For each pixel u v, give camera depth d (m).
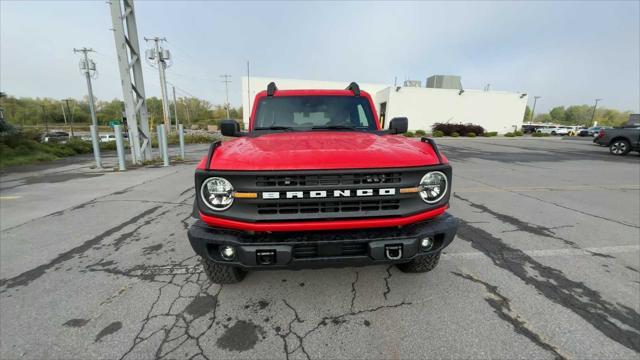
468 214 4.63
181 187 6.61
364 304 2.37
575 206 5.07
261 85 40.66
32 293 2.52
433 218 2.21
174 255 3.23
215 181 1.96
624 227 4.07
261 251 1.91
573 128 46.56
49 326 2.12
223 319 2.20
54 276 2.80
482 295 2.48
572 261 3.08
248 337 2.03
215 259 2.03
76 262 3.08
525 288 2.59
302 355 1.87
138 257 3.19
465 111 37.22
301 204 1.97
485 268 2.93
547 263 3.04
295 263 1.96
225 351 1.91
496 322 2.16
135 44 10.04
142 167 9.74
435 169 2.07
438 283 2.66
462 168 9.53
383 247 1.95
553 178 7.76
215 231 2.02
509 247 3.41
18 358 1.84
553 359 1.83
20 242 3.58
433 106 36.50
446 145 19.89
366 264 2.03
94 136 9.41
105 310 2.30
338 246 1.95
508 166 9.99
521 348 1.92
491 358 1.84
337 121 3.36
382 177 1.98
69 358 1.85
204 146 21.31
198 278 2.75
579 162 11.07
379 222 2.00
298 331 2.08
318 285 2.62
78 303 2.38
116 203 5.27
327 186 1.92
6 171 9.05
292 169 1.91
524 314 2.25
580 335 2.03
